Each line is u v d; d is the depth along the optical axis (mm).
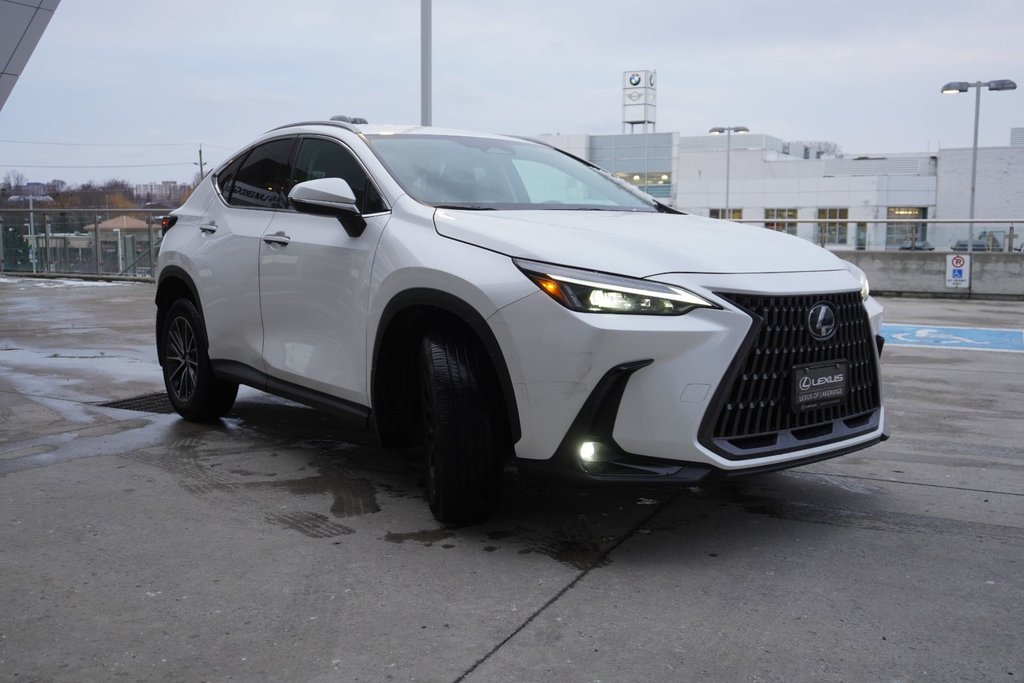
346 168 4223
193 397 5168
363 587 2953
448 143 4441
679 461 3016
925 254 15805
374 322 3691
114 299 13664
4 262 19469
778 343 3146
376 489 4012
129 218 17328
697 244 3367
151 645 2559
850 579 3027
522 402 3129
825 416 3352
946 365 7848
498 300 3139
